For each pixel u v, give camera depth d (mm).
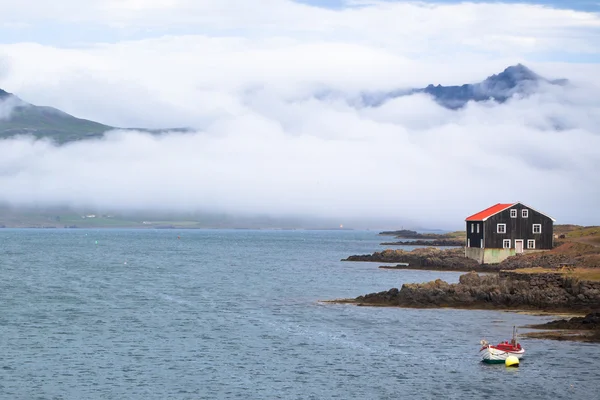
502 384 53281
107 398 49844
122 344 68125
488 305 91500
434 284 97750
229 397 50188
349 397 50281
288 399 49781
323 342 68938
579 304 89000
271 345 67562
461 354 63406
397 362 60406
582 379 54531
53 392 51188
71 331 75375
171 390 51875
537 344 66312
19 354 63188
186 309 93750
